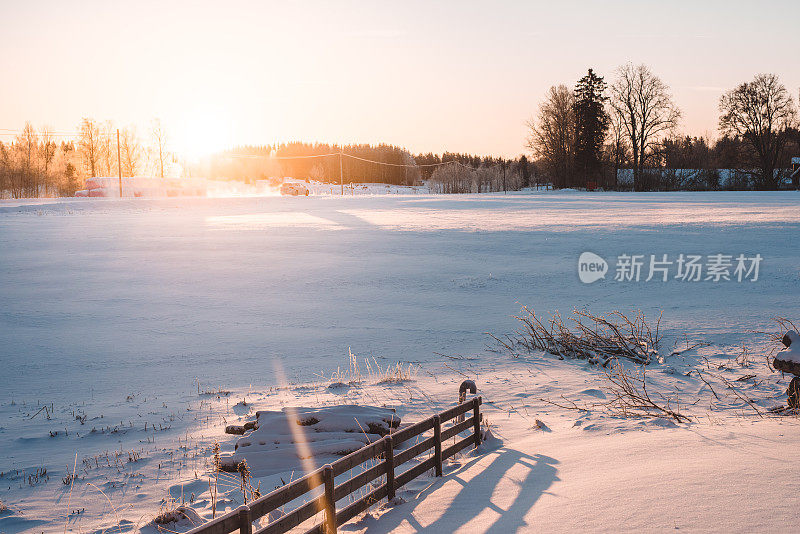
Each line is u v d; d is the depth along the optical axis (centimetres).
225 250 3669
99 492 823
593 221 4747
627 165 11431
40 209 6869
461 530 584
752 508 514
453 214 5947
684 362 1487
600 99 11338
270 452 909
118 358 1753
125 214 6475
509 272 2817
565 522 550
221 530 472
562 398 1233
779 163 10725
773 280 2409
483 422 1062
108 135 13562
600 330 1844
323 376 1527
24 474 916
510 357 1661
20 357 1778
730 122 10206
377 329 2012
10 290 2681
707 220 4497
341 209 6944
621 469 687
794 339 974
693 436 798
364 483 662
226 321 2156
